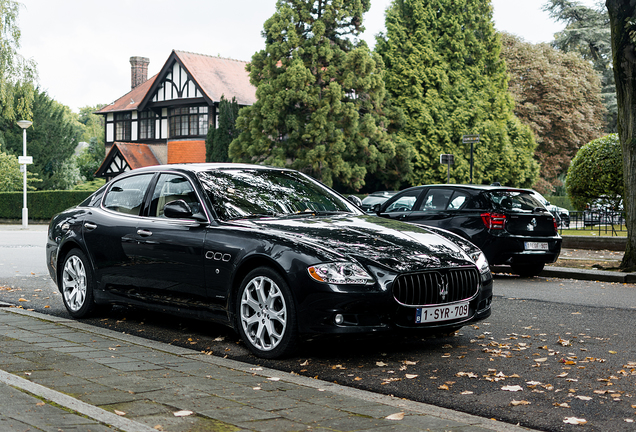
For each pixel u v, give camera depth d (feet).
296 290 17.21
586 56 183.42
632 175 38.55
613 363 17.67
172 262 20.45
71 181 186.19
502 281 36.65
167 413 12.33
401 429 11.76
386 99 122.93
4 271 40.60
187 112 154.81
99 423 11.01
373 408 13.11
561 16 182.50
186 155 153.69
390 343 20.02
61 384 14.16
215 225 19.69
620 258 47.93
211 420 11.98
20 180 155.94
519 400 14.37
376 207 40.96
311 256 17.26
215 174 21.68
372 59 113.91
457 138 125.70
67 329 20.85
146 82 183.52
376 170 118.83
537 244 36.58
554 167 162.81
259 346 18.19
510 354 18.60
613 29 38.27
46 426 10.78
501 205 36.50
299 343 17.54
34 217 124.77
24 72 117.08
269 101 110.73
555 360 17.99
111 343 18.84
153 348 18.26
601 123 166.81
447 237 20.11
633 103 38.17
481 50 130.11
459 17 129.39
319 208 21.59
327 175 108.78
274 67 114.21
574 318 24.58
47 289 32.37
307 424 11.91
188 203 20.80
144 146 165.27
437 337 20.98
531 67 161.27
